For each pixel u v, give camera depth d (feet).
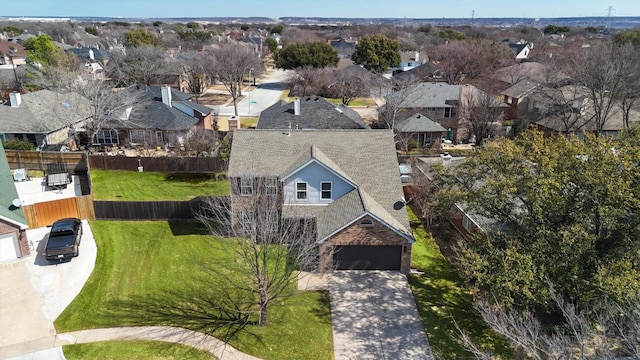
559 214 65.92
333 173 90.22
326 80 264.93
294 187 91.71
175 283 79.25
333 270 86.22
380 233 83.76
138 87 171.22
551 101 169.48
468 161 78.07
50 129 141.38
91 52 292.20
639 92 162.20
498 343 67.62
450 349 66.49
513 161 70.95
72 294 75.25
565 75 210.38
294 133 100.83
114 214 100.73
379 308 75.41
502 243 72.49
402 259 85.92
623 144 69.05
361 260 86.12
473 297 76.33
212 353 63.57
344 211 86.58
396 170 95.96
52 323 68.44
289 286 79.41
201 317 70.95
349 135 101.24
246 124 199.11
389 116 174.60
